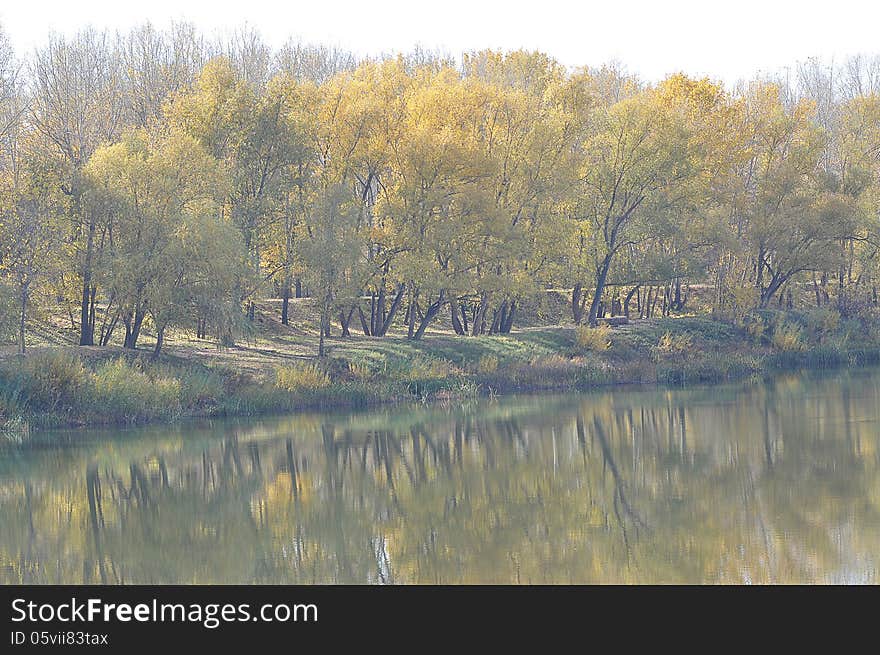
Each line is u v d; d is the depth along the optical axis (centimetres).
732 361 5603
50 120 5359
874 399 4328
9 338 4319
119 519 2588
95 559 2227
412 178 5291
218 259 4400
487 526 2419
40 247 4372
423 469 3145
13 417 3869
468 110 5494
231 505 2719
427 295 5422
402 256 5219
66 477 3086
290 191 5347
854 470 2912
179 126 5081
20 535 2436
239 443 3603
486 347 5475
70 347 4562
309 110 5378
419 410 4362
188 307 4397
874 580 1919
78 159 5003
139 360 4416
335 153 5469
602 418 4069
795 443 3362
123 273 4306
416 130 5212
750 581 1936
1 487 2970
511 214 5612
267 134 5153
